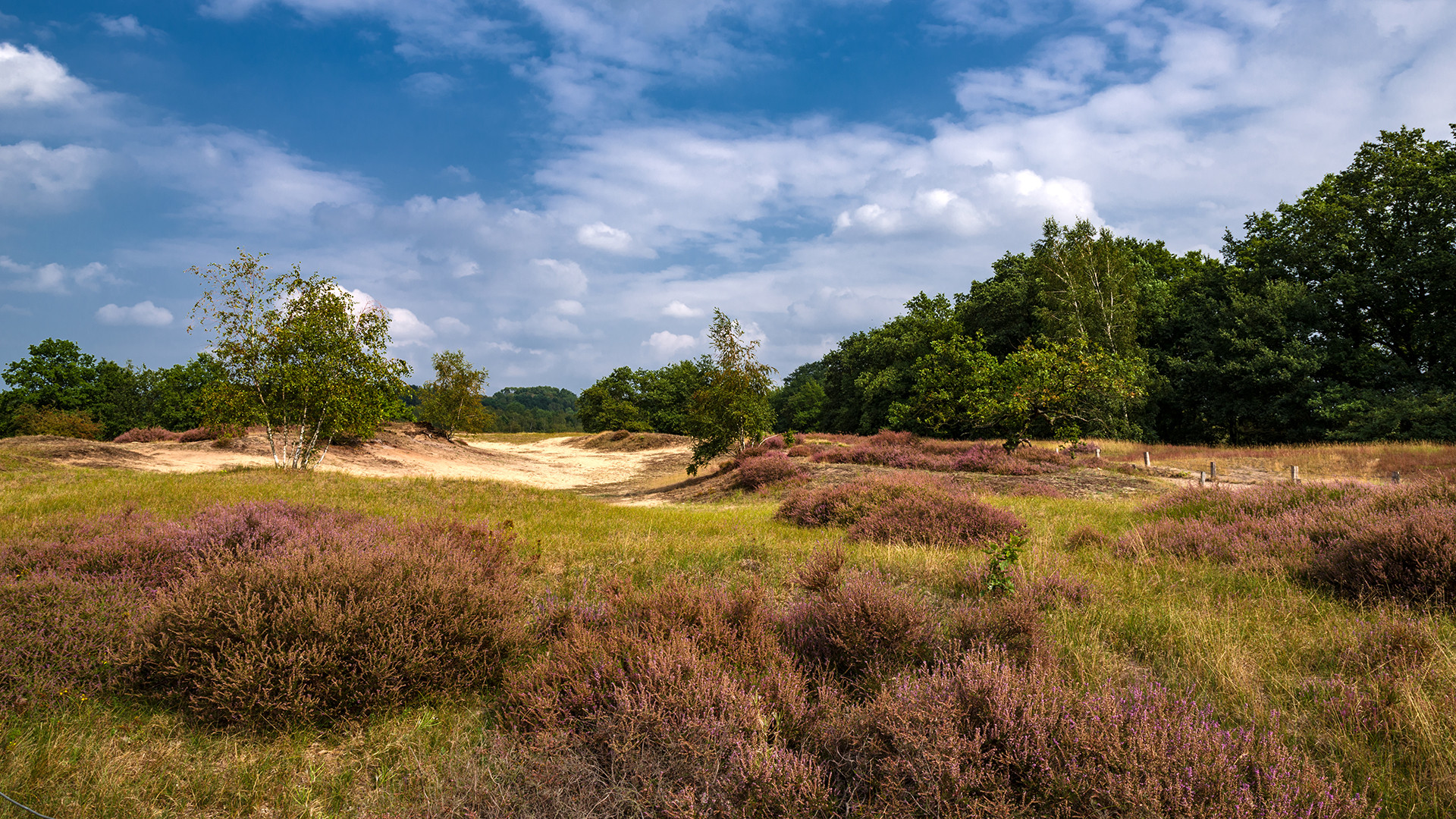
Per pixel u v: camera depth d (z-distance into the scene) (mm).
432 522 8555
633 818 2787
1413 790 2877
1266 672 4133
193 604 4051
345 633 3889
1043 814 2635
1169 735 2865
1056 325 39406
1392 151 34656
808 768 2842
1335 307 36188
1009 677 3254
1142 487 18062
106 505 10625
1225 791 2555
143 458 23203
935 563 7098
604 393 77812
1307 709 3627
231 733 3582
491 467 33188
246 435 28750
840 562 6398
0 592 4633
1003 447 25250
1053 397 25281
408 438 35500
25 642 4051
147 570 5672
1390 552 5910
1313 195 37844
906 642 4289
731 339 25938
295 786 3102
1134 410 35938
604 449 46312
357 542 6621
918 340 49281
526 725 3469
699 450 25766
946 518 9570
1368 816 2604
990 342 45469
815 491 12789
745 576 6855
